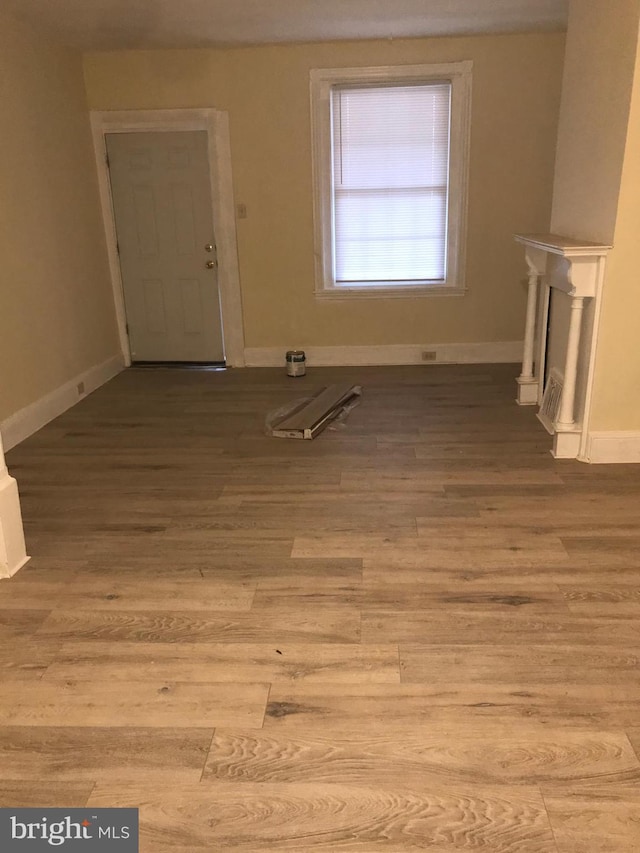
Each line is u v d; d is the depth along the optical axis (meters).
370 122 5.12
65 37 4.49
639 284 3.17
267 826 1.52
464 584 2.41
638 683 1.92
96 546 2.74
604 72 3.16
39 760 1.71
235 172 5.20
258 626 2.21
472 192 5.16
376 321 5.51
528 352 4.31
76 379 4.81
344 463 3.54
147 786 1.63
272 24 4.32
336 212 5.36
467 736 1.75
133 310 5.61
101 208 5.31
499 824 1.51
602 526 2.80
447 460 3.54
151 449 3.82
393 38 4.80
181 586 2.45
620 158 3.01
